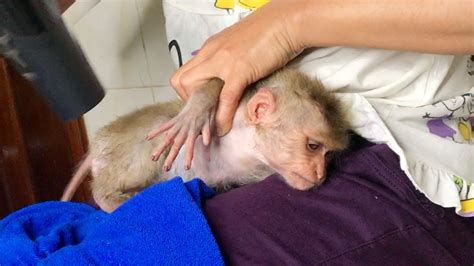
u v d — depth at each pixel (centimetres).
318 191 78
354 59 88
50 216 91
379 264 73
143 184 107
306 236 73
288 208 76
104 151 110
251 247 72
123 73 171
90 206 108
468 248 80
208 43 92
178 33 116
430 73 86
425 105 86
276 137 97
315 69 93
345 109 89
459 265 77
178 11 113
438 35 71
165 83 177
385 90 85
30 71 90
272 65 85
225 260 72
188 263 68
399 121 85
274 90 98
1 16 80
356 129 89
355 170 80
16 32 82
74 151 162
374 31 74
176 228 70
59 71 91
